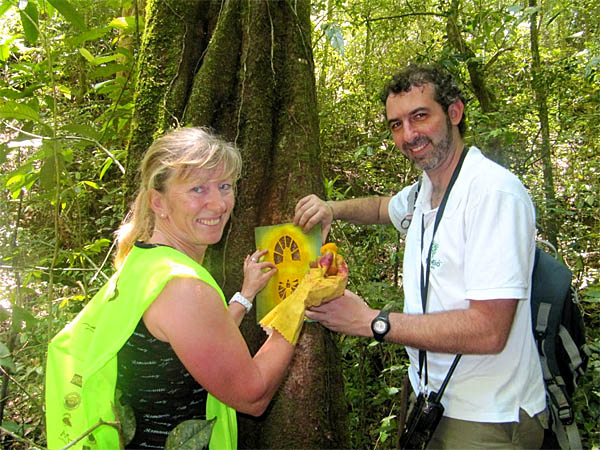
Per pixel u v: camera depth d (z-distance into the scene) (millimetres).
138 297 1341
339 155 6168
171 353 1365
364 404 2889
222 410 1507
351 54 7730
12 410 2809
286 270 1971
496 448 1818
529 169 5414
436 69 1920
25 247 3504
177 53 2146
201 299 1314
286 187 2086
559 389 1862
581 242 4609
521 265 1668
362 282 3275
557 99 5645
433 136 1884
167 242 1541
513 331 1812
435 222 1894
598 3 6059
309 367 1995
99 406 1367
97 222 4227
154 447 1409
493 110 5047
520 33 6660
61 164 2230
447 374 1843
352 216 2445
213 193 1479
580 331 1931
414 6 6672
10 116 2090
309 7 2299
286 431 1964
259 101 2104
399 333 1712
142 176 1529
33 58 4070
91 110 5066
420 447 1886
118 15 4969
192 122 2055
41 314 3305
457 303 1820
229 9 2152
